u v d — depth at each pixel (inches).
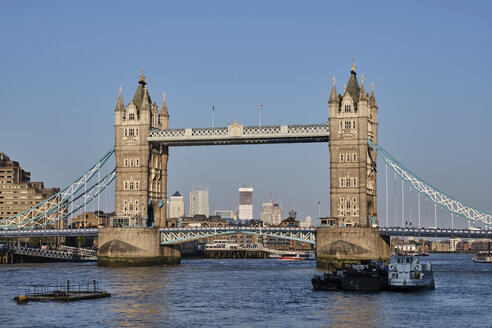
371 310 4790.8
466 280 7288.4
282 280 7101.4
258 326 4175.7
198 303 5103.3
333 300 5300.2
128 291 5876.0
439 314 4640.8
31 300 5108.3
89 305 4918.8
